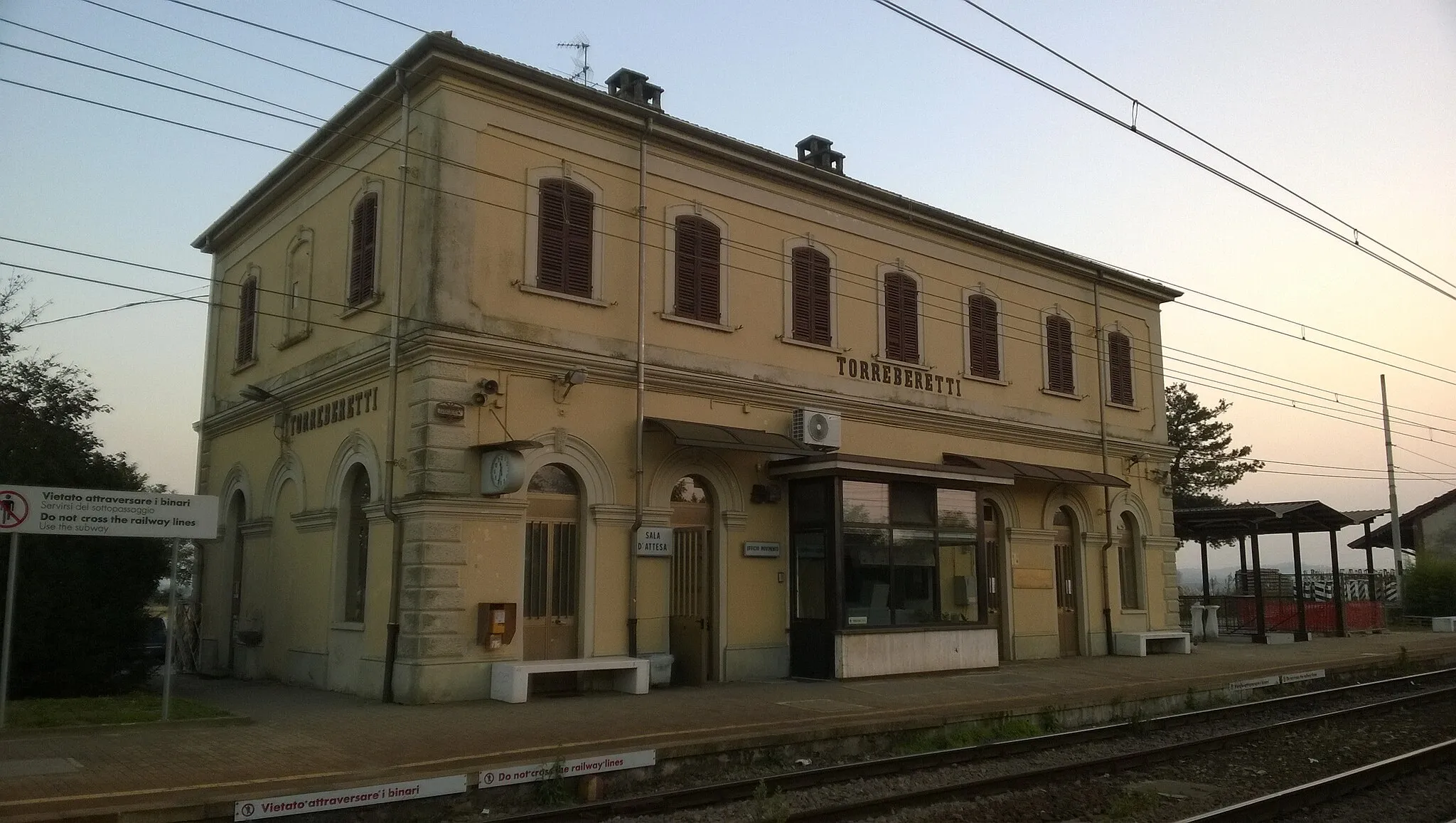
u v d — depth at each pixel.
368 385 16.66
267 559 19.53
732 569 18.11
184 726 12.12
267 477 19.89
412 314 15.41
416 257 15.52
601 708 14.00
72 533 11.46
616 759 10.67
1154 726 14.91
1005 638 22.47
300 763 10.00
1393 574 41.72
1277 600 32.91
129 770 9.53
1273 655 24.30
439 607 14.60
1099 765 11.87
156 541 16.34
